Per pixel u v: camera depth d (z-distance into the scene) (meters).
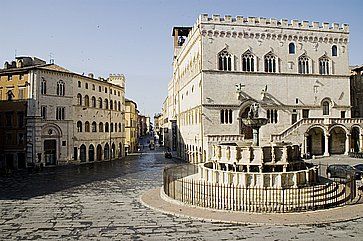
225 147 32.16
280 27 64.12
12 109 66.62
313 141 65.00
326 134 61.28
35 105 64.81
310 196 26.28
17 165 66.06
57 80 69.44
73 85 73.19
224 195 26.17
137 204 28.69
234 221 22.30
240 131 61.41
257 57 62.94
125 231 20.97
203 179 32.81
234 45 62.16
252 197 26.80
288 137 59.59
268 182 28.39
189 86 72.81
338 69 66.62
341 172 39.91
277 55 63.78
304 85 64.69
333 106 65.81
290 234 19.86
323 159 57.69
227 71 61.34
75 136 73.69
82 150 76.69
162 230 21.00
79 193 35.34
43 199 32.09
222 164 32.88
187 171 49.47
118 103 95.44
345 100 66.50
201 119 60.47
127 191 36.06
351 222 22.20
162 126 177.75
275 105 63.12
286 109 63.59
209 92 60.50
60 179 47.72
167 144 137.50
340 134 66.06
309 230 20.59
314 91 65.12
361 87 76.75
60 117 70.00
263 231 20.48
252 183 28.58
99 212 26.05
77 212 26.20
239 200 26.20
